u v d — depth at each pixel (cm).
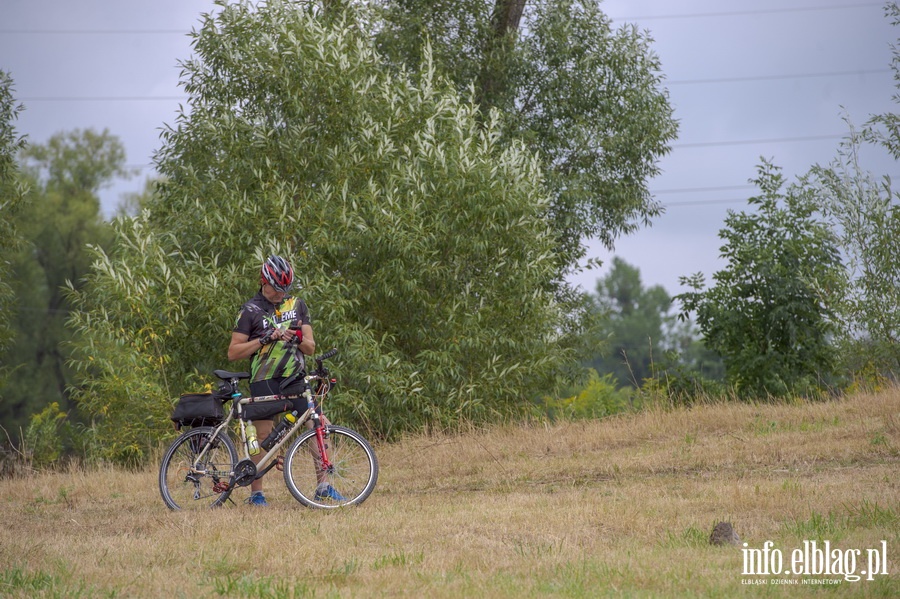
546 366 3384
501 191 3192
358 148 3381
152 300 3072
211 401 1934
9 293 4250
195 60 3584
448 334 3209
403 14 4450
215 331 3186
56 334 8244
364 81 3447
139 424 3173
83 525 1817
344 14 3578
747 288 3853
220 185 3350
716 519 1595
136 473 2683
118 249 3209
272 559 1367
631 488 1958
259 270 3145
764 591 1162
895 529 1465
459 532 1548
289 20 3491
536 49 4653
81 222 8412
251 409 1889
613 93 4684
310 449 1878
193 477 1934
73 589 1219
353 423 3148
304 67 3338
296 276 3083
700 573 1252
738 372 3878
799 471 2062
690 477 2073
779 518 1591
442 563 1333
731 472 2105
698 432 2575
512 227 3284
